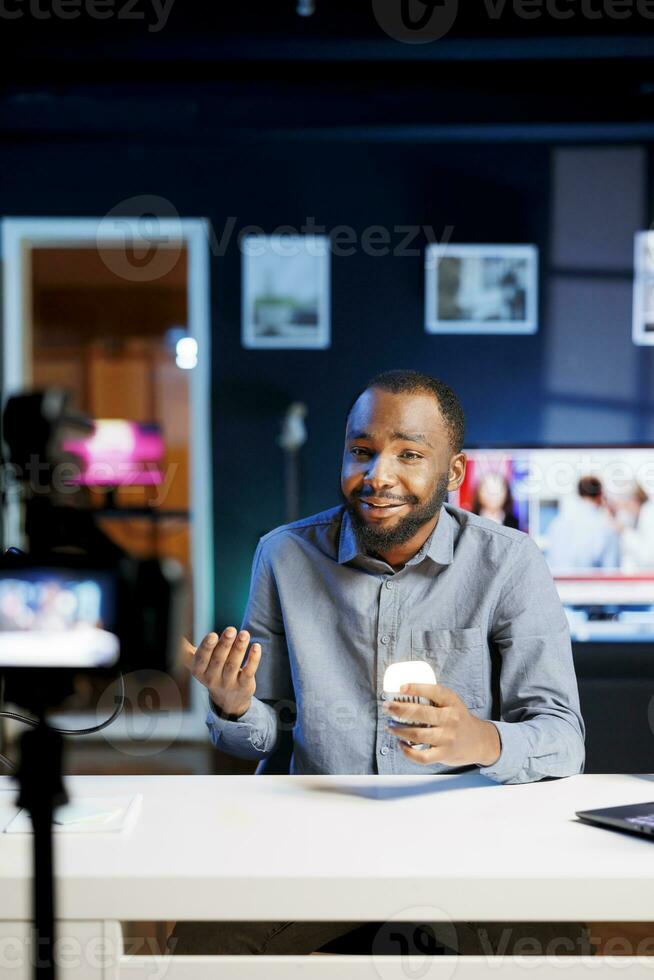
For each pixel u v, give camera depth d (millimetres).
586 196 3949
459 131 3791
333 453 3998
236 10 3283
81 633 743
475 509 3686
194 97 3664
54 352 4254
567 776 1252
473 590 1432
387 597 1423
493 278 3967
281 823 1062
